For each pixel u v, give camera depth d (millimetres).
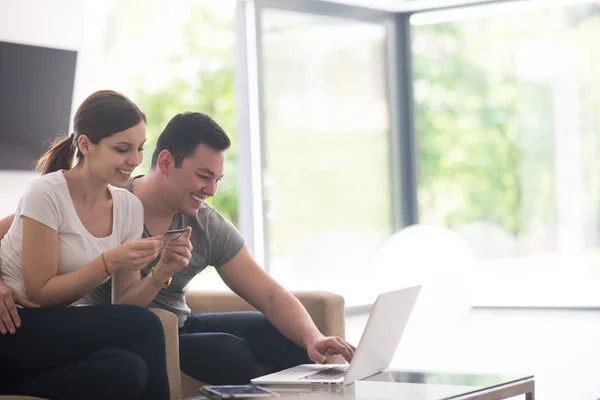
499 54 7742
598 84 7387
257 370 2883
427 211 8039
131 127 2592
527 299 7660
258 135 6949
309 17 7293
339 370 2674
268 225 6992
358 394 2359
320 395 2348
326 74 7430
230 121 12773
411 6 7832
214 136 2854
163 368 2434
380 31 7852
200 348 2836
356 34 7660
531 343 5887
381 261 7617
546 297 7594
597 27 7367
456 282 7285
